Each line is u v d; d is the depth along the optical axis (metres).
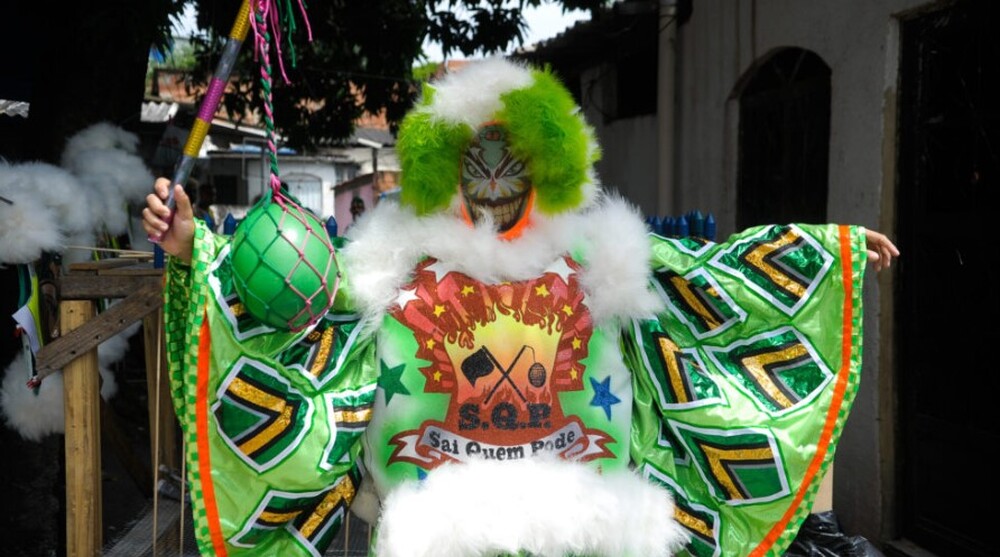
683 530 2.56
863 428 4.29
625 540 2.38
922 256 4.01
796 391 2.59
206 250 2.24
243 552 2.40
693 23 6.25
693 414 2.56
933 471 3.98
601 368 2.50
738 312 2.60
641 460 2.61
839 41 4.48
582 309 2.48
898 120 4.11
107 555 3.45
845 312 2.58
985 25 3.58
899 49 4.09
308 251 2.12
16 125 5.88
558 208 2.48
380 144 16.72
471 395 2.41
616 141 7.84
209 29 7.04
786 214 5.22
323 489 2.39
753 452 2.54
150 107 11.52
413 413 2.41
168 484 4.20
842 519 4.48
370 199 16.30
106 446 5.74
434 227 2.44
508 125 2.43
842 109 4.45
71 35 5.00
